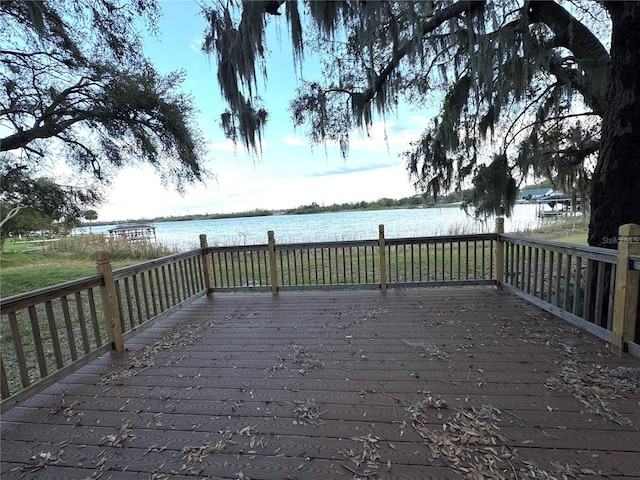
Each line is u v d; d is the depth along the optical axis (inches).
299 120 157.2
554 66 138.1
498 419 73.1
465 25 122.0
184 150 217.5
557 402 78.3
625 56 109.5
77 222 281.9
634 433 66.6
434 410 77.9
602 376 88.0
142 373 105.0
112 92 183.8
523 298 162.2
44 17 152.0
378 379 94.2
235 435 72.8
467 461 61.4
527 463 60.0
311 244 196.7
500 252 183.2
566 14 121.7
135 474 62.9
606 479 55.6
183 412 82.7
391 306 163.6
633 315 98.3
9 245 713.0
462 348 111.7
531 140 167.0
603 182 125.5
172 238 713.6
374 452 65.3
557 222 598.5
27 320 206.5
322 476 60.1
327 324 143.2
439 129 166.6
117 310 123.7
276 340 128.1
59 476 63.1
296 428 74.3
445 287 200.4
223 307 177.8
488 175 167.0
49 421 81.2
